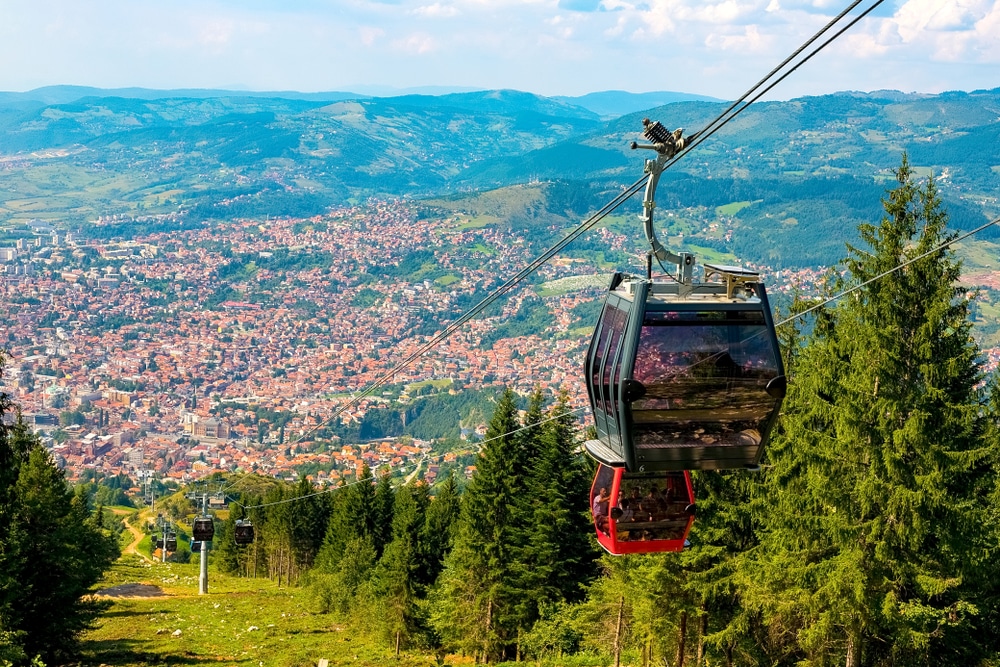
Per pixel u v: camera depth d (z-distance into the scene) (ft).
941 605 75.05
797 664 83.61
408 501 183.93
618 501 42.83
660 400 37.55
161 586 243.40
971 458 70.18
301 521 294.87
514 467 143.13
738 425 38.32
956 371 71.51
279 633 158.81
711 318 37.63
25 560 103.24
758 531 84.58
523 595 138.92
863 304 76.89
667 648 97.71
